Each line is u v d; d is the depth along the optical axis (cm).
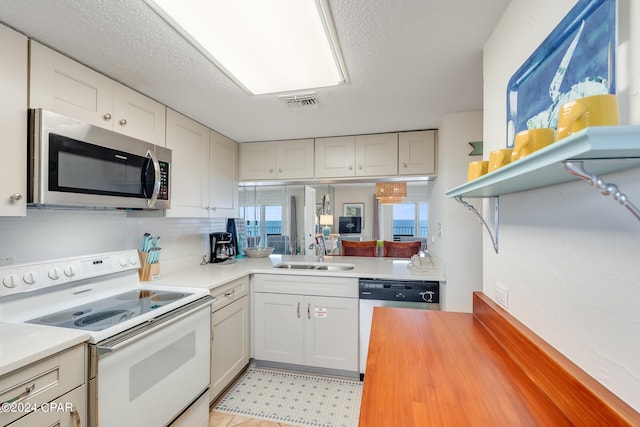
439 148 253
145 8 113
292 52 143
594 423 62
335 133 274
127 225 205
